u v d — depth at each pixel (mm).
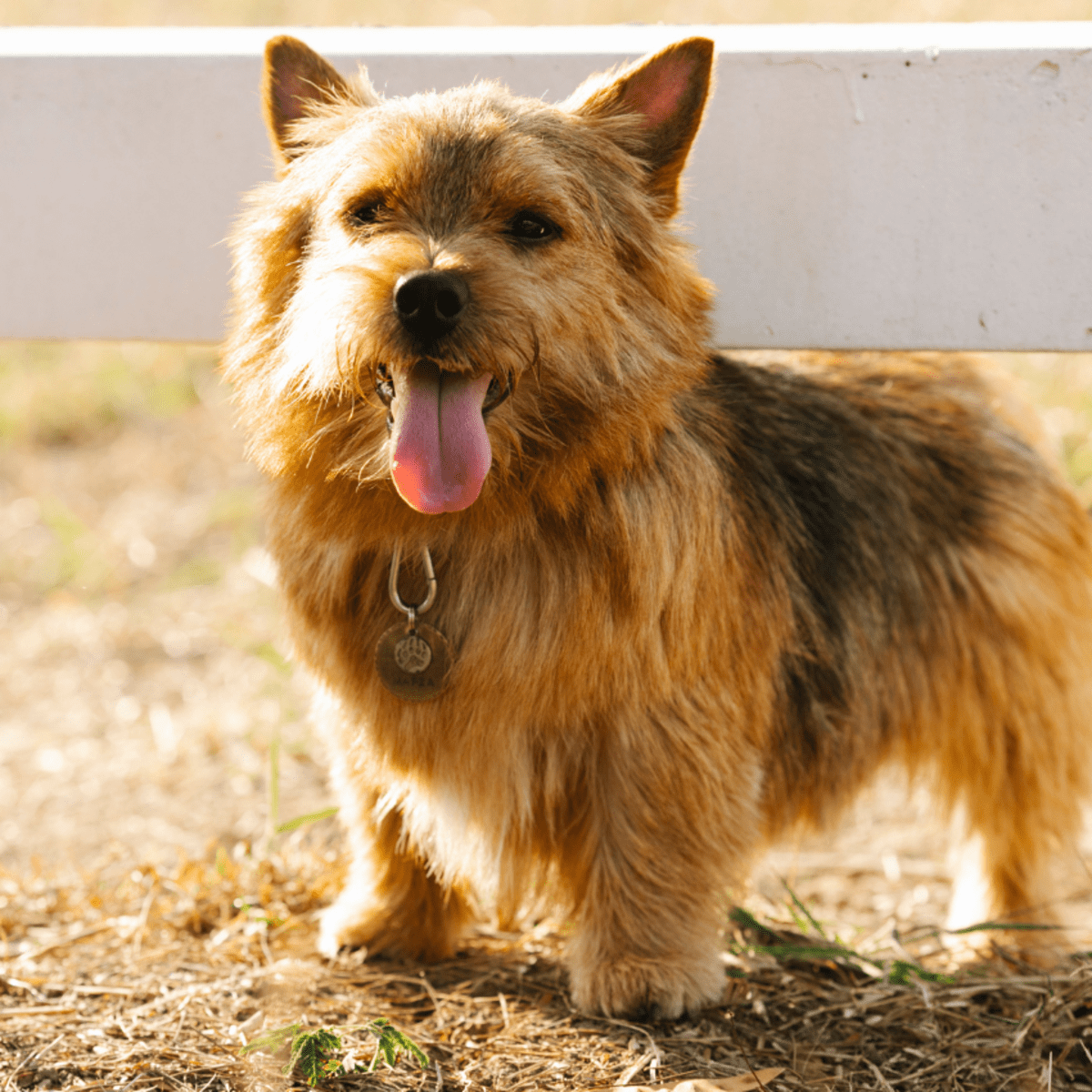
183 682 5738
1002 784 3607
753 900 3863
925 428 3607
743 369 3490
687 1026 2766
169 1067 2521
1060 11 8492
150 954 3197
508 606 2689
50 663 5934
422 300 2383
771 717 3115
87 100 3344
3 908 3520
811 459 3400
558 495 2627
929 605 3482
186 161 3355
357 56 3270
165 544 7082
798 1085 2535
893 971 3062
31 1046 2615
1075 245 3104
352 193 2637
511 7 10102
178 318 3439
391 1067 2533
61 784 4816
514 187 2584
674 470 2779
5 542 7133
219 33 3574
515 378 2516
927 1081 2586
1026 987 3029
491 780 2785
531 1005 2879
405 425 2521
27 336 3502
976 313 3182
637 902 2848
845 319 3236
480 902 3449
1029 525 3574
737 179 3197
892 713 3500
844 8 9258
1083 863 3803
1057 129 3047
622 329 2674
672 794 2826
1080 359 7121
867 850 4477
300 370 2617
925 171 3125
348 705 2879
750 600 2984
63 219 3420
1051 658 3574
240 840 4262
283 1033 2543
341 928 3186
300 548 2812
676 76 2863
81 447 8250
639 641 2695
